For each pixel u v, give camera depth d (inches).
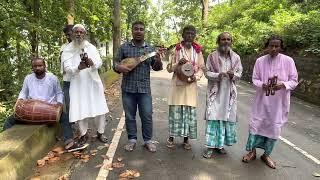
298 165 233.3
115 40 812.6
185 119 245.9
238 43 806.5
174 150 251.9
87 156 232.4
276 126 221.0
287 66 219.0
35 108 229.8
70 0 515.8
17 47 432.1
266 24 799.1
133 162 228.4
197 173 215.9
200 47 247.3
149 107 245.4
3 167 179.0
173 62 245.0
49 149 239.9
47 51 480.4
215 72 233.0
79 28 234.5
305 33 564.4
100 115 255.6
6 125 240.7
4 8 403.9
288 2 856.3
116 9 805.9
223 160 236.7
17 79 424.2
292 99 498.0
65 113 245.1
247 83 690.2
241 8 1097.4
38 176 203.2
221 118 234.7
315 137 297.3
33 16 464.1
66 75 244.2
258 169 224.4
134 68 238.1
